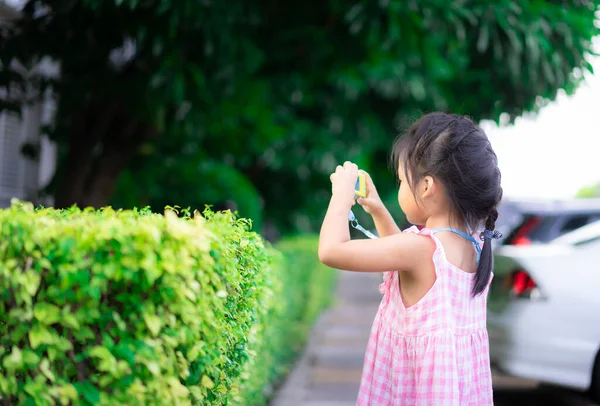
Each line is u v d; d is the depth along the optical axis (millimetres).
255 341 2838
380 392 1848
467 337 1800
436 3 5105
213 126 9062
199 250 1676
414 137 1900
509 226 6484
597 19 5535
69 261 1539
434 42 6215
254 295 2557
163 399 1608
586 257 4512
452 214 1879
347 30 6598
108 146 6371
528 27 5160
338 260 1758
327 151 10461
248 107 9070
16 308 1584
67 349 1593
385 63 7961
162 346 1641
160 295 1603
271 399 4914
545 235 6160
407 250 1774
